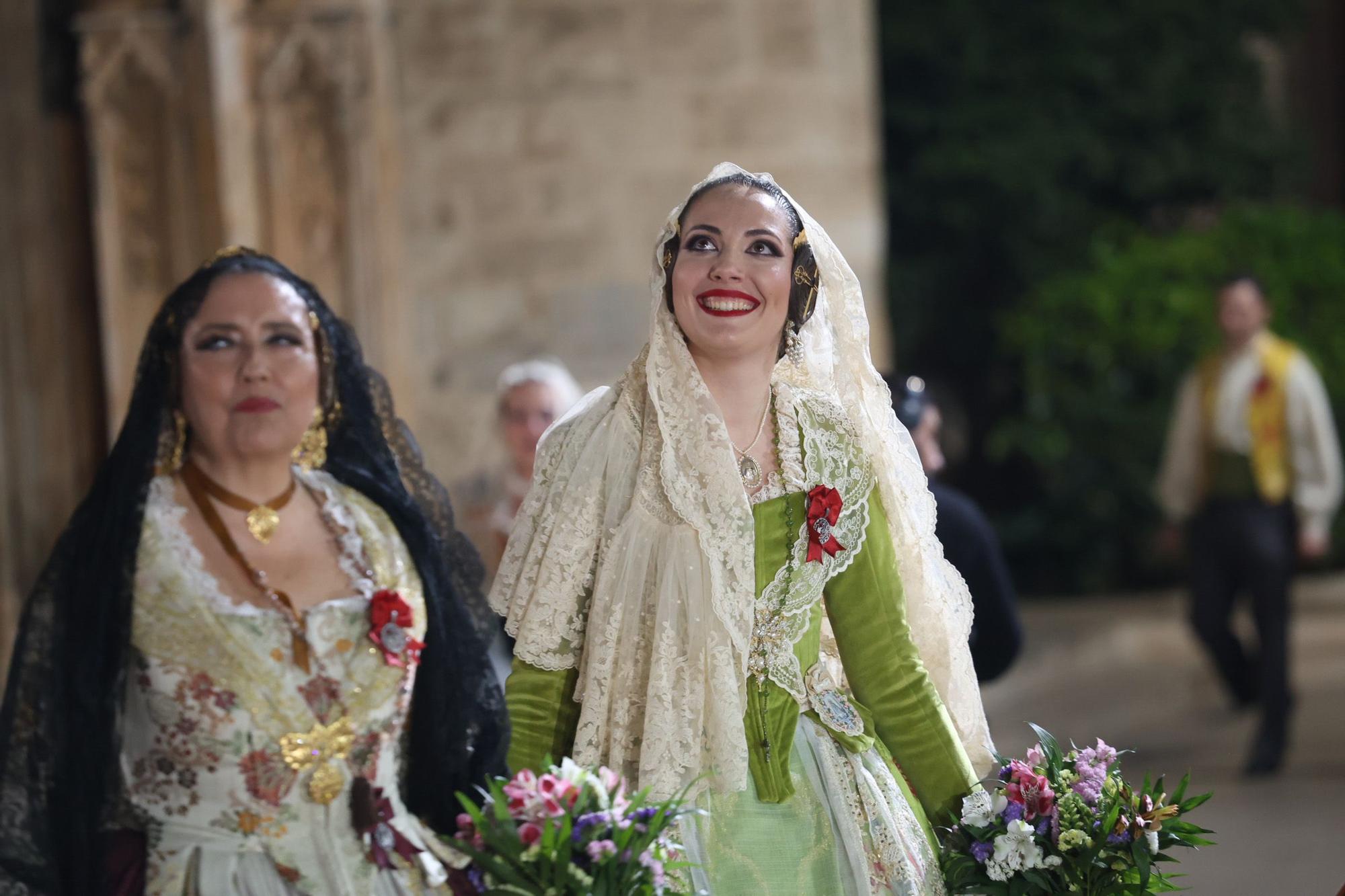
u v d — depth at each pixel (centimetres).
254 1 825
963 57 1730
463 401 971
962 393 1817
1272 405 992
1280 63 2041
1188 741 1055
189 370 321
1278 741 960
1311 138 1952
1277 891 730
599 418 396
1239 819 862
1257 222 1555
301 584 326
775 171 983
